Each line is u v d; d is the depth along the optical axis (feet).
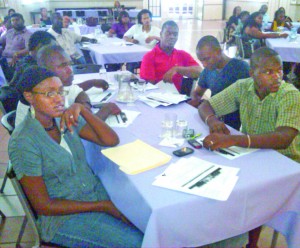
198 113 6.11
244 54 17.19
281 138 4.63
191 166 4.20
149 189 3.73
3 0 26.73
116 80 8.63
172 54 9.52
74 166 4.45
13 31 16.43
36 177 4.02
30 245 6.05
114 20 28.14
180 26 41.78
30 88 4.10
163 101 6.81
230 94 5.86
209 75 7.45
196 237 3.74
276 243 5.92
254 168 4.18
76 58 14.88
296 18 29.71
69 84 6.60
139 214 3.76
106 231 4.16
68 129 4.55
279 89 5.10
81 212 4.33
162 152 4.57
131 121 5.81
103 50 13.80
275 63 4.97
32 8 31.42
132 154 4.53
